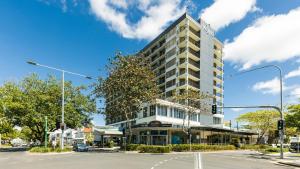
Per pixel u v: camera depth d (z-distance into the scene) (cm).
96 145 7744
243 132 6956
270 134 7931
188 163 2203
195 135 5866
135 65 4556
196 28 8462
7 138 9288
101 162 2186
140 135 6056
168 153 3828
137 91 4438
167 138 5438
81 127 5169
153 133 5600
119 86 4444
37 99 4769
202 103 6656
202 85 8275
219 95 9488
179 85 7938
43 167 1798
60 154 3381
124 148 4747
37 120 4581
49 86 4903
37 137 5334
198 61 8388
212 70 8856
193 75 8144
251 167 2070
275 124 6756
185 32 8006
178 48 8125
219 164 2220
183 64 7888
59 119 4772
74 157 2778
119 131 6969
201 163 2247
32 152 3584
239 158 3067
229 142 6600
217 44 9662
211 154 3769
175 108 6325
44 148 3650
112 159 2511
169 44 8512
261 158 3166
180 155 3309
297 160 2839
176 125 5253
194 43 8450
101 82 4566
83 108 5053
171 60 8325
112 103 4644
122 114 4666
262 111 6788
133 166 1884
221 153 4219
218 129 5725
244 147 6116
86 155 3128
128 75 4488
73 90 5059
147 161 2334
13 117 4788
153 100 4731
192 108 5328
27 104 4666
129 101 4497
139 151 4106
